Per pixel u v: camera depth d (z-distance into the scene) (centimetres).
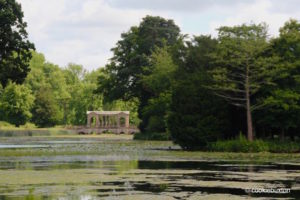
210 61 5881
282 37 5453
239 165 3622
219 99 5478
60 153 5144
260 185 2488
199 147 5659
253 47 5281
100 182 2612
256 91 5444
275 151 5128
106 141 8556
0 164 3731
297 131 5722
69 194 2188
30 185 2486
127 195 2164
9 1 6278
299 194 2197
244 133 5722
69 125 16600
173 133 5575
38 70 16712
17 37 6334
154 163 3825
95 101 16900
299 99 5316
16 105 14462
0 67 6350
